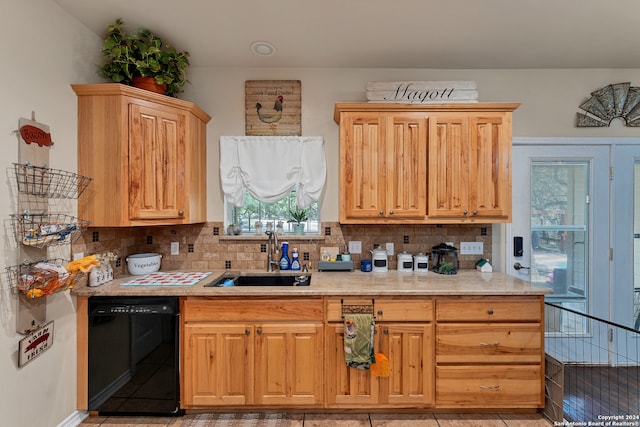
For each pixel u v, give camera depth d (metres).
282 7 1.95
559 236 2.62
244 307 1.96
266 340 1.96
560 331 2.62
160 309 1.93
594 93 2.59
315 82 2.61
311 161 2.57
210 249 2.60
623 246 2.60
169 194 2.17
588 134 2.59
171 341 1.93
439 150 2.26
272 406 1.99
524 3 1.91
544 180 2.62
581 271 2.61
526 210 2.60
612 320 2.58
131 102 1.98
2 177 1.48
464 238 2.61
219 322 1.97
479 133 2.25
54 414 1.77
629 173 2.60
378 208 2.27
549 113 2.60
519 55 2.42
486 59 2.47
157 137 2.11
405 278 2.27
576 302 2.61
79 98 1.96
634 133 2.59
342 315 1.96
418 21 2.06
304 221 2.71
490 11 1.97
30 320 1.61
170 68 2.20
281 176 2.56
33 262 1.64
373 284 2.09
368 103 2.23
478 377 1.96
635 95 2.58
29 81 1.62
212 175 2.62
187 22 2.07
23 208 1.58
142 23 2.06
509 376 1.96
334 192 2.62
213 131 2.61
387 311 1.96
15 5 1.54
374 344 1.96
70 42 1.90
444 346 1.97
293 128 2.61
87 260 1.78
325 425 1.92
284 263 2.50
